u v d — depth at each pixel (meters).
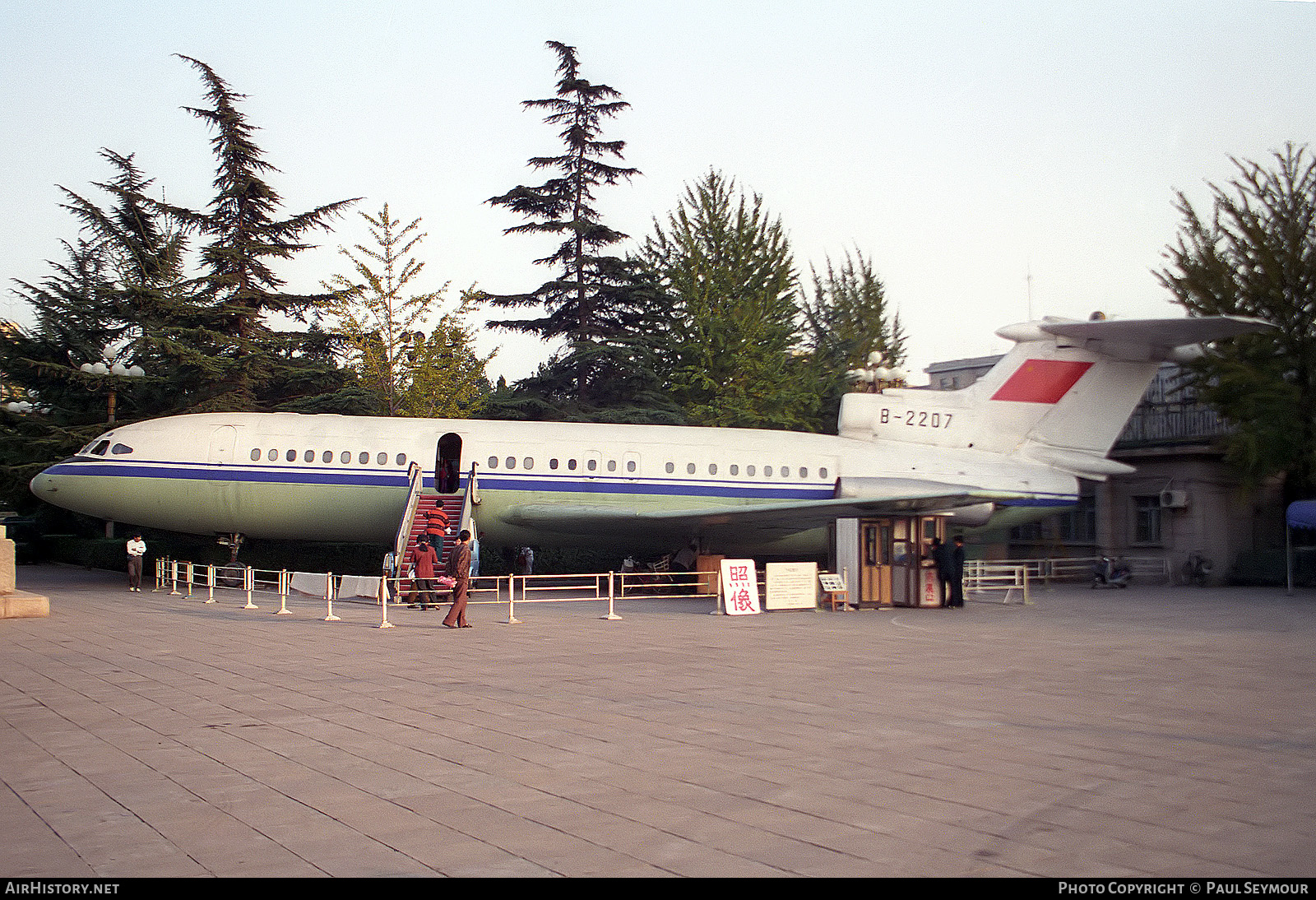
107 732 9.55
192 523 28.31
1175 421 37.84
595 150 45.97
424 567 23.45
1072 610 24.00
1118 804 7.24
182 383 38.38
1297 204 33.62
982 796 7.44
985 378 30.84
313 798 7.30
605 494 28.45
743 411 43.59
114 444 27.89
